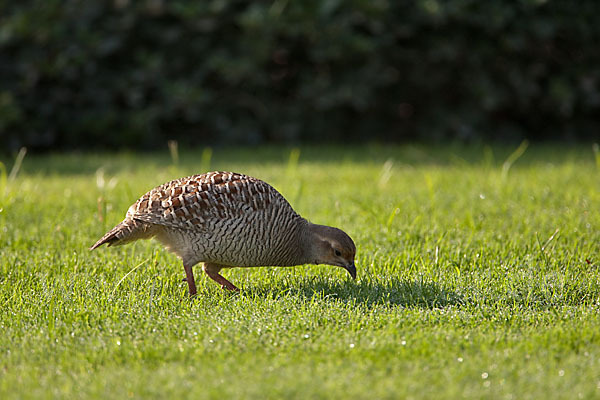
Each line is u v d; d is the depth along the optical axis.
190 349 6.63
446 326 7.15
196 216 8.12
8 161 17.78
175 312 7.66
